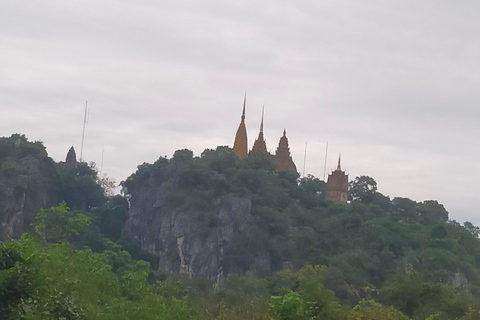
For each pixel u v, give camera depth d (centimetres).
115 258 12788
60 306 3616
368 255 17462
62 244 5741
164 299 5803
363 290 14238
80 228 10250
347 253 17638
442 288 7631
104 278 5706
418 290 7612
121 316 4581
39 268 4184
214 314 6969
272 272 18612
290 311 5134
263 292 13312
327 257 18738
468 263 17625
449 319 6875
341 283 14350
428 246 19338
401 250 19150
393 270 16925
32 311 3647
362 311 5725
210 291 13050
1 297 3872
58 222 10094
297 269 18538
